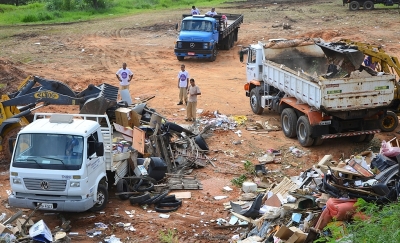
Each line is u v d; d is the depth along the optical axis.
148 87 27.16
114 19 49.75
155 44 38.09
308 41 21.45
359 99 17.08
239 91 26.38
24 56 34.00
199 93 20.91
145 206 13.98
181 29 33.56
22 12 51.12
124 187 14.52
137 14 53.12
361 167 13.18
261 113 22.30
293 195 12.78
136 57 34.16
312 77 17.30
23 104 17.12
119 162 14.53
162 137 16.69
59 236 11.90
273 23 45.34
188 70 30.95
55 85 17.61
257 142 19.02
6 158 17.19
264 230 12.11
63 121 13.41
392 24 41.38
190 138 18.38
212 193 14.95
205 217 13.45
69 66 31.64
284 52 21.31
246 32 42.00
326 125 17.67
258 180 15.57
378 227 9.88
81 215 13.34
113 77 29.25
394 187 11.59
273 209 12.79
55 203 12.48
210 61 33.41
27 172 12.42
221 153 18.00
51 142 12.72
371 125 18.03
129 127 17.02
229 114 22.47
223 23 35.16
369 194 11.79
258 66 21.69
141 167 15.09
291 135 19.12
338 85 16.81
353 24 42.31
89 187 12.70
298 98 18.39
